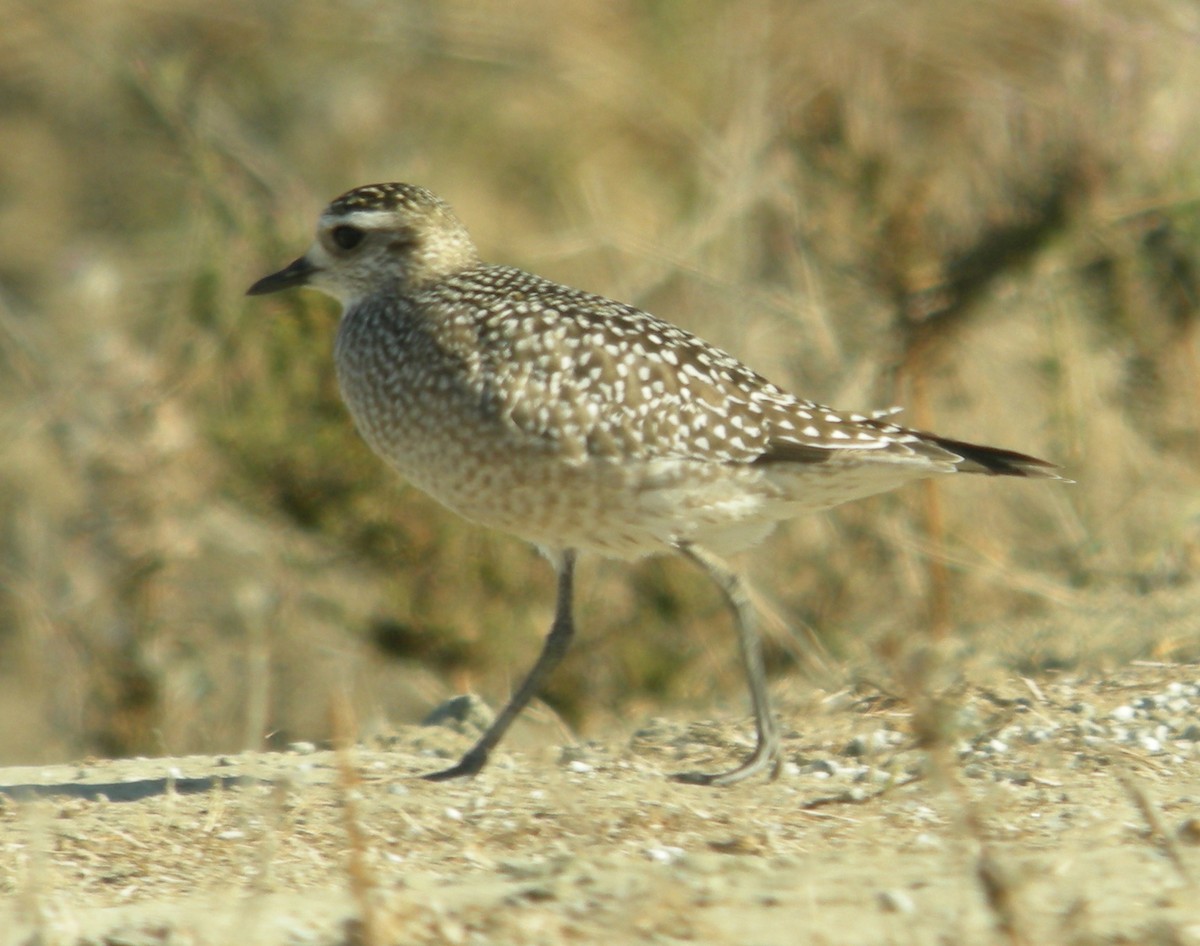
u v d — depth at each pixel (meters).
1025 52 21.08
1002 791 10.04
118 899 8.67
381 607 16.36
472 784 10.77
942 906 7.60
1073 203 17.72
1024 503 17.91
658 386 11.06
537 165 23.20
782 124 20.05
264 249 18.08
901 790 10.30
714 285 19.11
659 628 16.50
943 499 17.84
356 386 11.91
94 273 21.81
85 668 16.73
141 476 17.06
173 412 17.30
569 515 11.21
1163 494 17.45
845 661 15.41
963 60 21.08
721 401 11.16
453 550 16.38
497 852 9.27
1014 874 7.74
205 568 16.94
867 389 18.14
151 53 23.88
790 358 18.59
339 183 22.84
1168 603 14.63
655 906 7.57
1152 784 10.21
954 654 14.00
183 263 19.89
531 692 11.46
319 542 16.50
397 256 12.22
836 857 8.66
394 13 24.22
